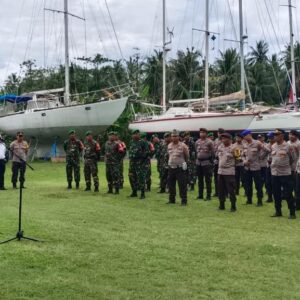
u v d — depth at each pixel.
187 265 6.36
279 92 58.34
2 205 11.71
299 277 5.87
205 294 5.26
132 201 12.64
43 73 50.88
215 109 31.70
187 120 30.52
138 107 37.56
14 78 50.97
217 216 10.38
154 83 63.19
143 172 13.30
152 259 6.63
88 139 14.88
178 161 12.12
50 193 14.25
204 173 13.19
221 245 7.49
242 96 29.53
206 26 30.94
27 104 31.08
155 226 9.10
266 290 5.39
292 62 32.25
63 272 6.00
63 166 25.36
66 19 29.55
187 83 61.66
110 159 14.22
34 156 30.84
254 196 14.23
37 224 8.98
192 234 8.34
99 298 5.11
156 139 16.97
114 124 31.62
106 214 10.42
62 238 7.84
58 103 30.70
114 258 6.66
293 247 7.38
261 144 12.42
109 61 53.34
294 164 10.76
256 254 6.95
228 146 11.27
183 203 12.10
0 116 31.14
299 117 28.09
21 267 6.16
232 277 5.86
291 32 32.62
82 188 15.73
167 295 5.22
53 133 29.81
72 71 48.97
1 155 15.19
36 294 5.20
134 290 5.37
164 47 34.88
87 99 30.09
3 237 7.81
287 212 11.07
